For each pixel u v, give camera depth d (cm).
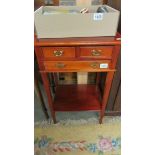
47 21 92
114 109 155
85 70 111
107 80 119
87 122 155
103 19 93
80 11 111
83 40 99
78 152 134
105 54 104
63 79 173
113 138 142
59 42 98
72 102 150
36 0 130
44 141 141
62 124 153
